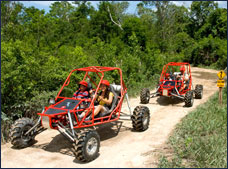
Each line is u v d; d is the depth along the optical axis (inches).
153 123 271.6
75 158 183.9
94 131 179.2
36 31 781.3
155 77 590.9
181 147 199.8
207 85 573.6
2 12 762.8
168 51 1268.5
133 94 445.4
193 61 1295.5
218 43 1221.7
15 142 193.3
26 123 197.8
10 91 269.0
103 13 1534.2
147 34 1207.6
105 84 218.1
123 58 551.2
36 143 215.5
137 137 227.1
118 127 260.4
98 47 554.3
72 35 1395.2
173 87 353.1
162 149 197.9
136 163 174.2
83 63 389.4
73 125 197.9
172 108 343.9
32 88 288.8
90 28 1577.3
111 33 1482.5
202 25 1894.7
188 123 255.3
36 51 344.8
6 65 267.6
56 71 343.3
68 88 332.2
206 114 288.2
